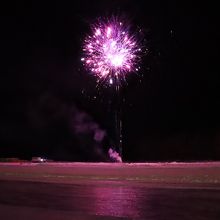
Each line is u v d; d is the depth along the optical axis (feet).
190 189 49.49
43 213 39.58
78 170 68.28
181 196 45.42
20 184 59.16
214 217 36.40
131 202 43.80
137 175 60.80
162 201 43.47
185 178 56.54
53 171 69.15
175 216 37.24
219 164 67.56
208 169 62.13
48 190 53.21
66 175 65.16
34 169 72.69
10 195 50.42
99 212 40.04
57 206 43.39
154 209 40.19
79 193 50.16
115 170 66.08
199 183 53.16
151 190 50.03
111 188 52.90
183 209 39.52
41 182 60.49
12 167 76.95
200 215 37.17
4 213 40.04
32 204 44.73
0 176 67.72
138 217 37.47
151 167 67.10
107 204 43.37
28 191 52.90
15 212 40.32
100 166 71.67
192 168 63.67
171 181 55.47
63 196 48.67
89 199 46.32
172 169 63.72
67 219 37.29
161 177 58.29
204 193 46.62
